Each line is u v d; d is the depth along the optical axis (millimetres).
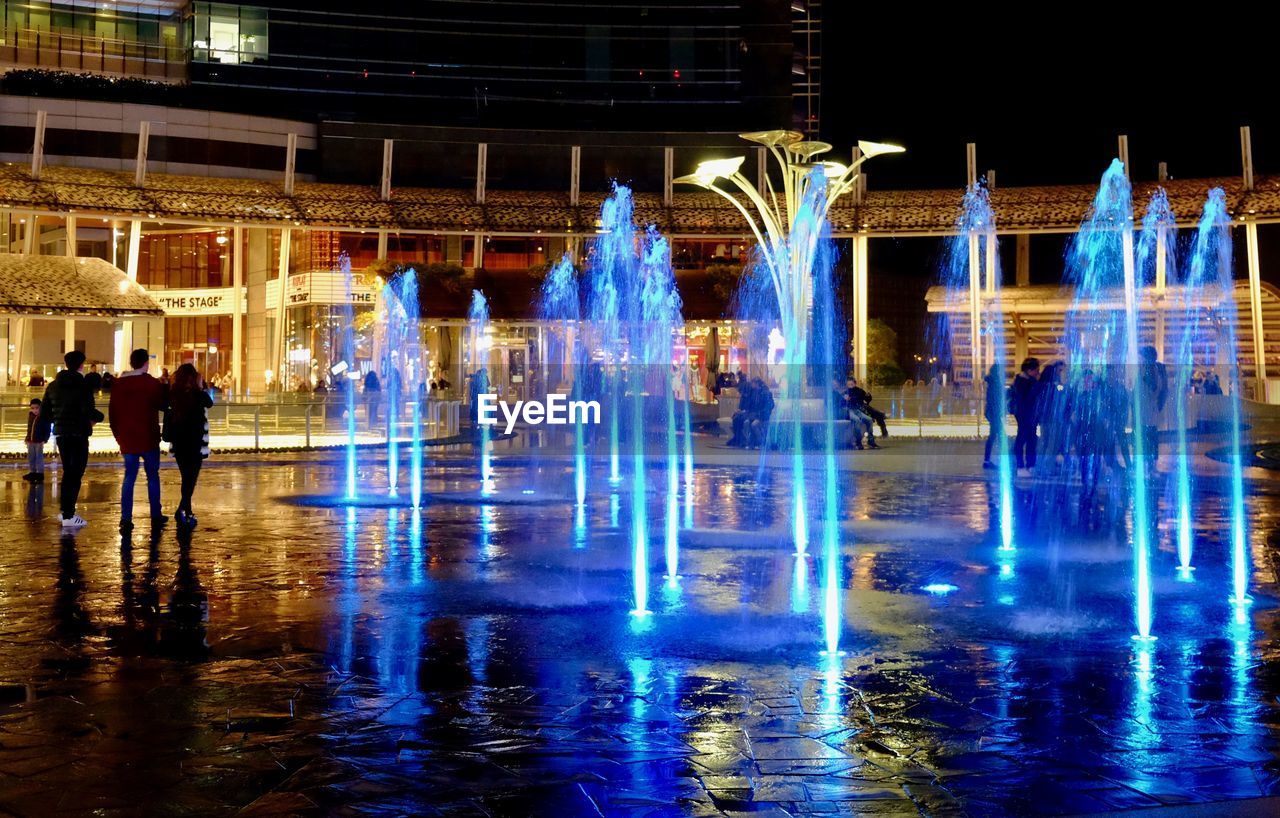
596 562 11219
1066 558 11406
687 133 61500
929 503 16500
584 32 62688
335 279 57594
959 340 55312
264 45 60438
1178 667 7012
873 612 8727
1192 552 11797
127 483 13469
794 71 63031
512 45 62500
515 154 60906
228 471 23047
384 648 7547
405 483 20109
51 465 24719
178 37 61938
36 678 6773
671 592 9586
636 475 21750
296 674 6871
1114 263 50125
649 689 6512
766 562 11195
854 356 51156
